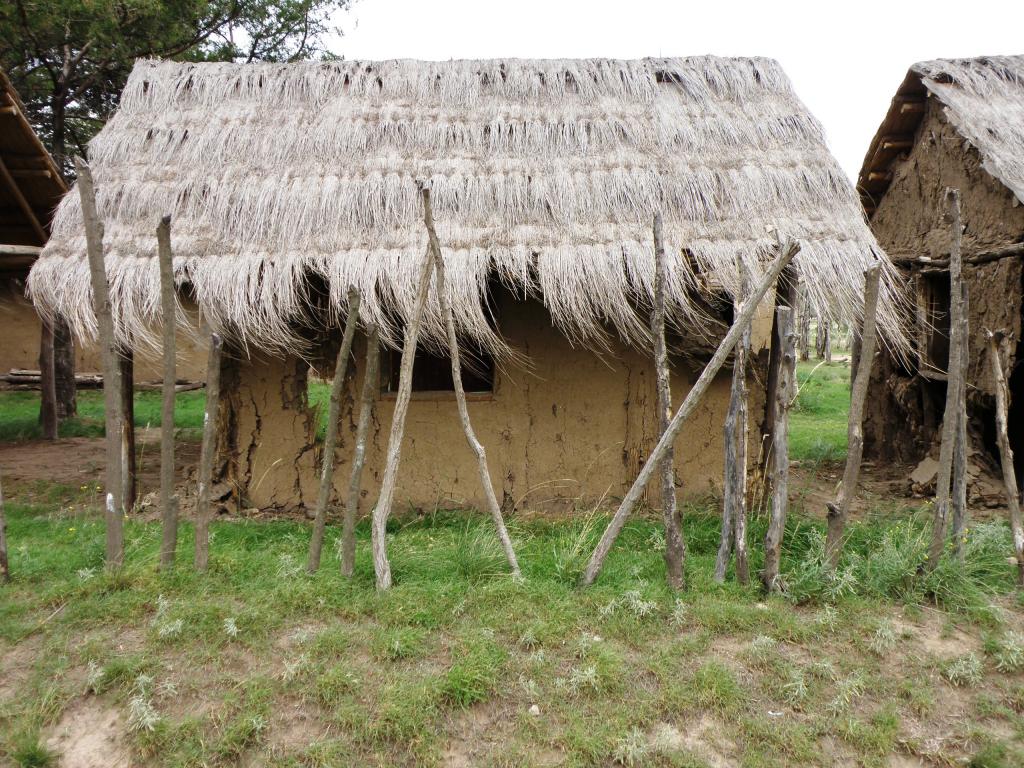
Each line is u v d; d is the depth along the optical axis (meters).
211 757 3.10
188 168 6.52
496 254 5.59
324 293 6.11
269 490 6.33
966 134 6.89
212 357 4.41
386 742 3.18
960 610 4.21
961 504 4.77
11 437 10.45
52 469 8.35
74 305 5.44
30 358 15.41
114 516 4.43
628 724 3.29
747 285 5.38
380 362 6.33
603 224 5.94
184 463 8.71
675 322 5.96
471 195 6.13
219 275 5.51
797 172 6.36
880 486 7.79
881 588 4.38
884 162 9.03
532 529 5.77
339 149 6.66
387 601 4.15
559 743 3.19
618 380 6.38
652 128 6.84
